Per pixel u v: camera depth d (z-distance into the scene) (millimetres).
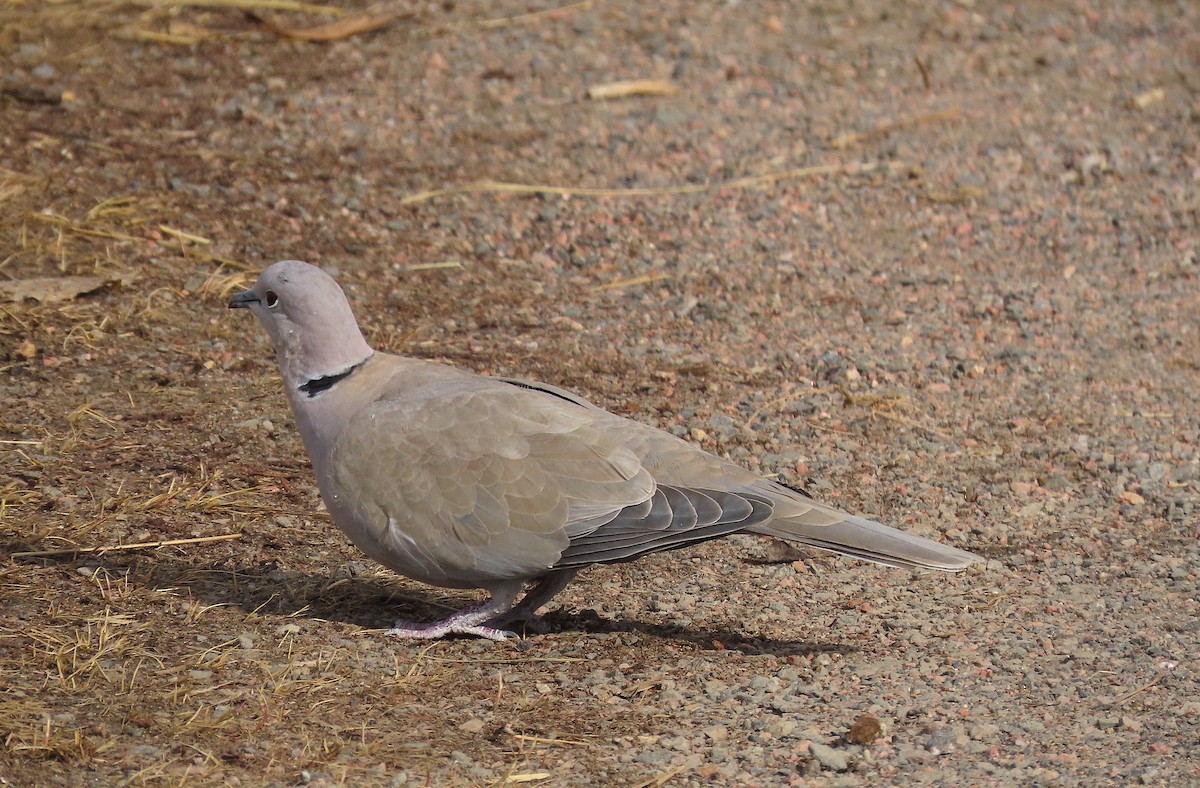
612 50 21656
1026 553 11375
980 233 17750
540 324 15141
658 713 8875
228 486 11695
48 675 8844
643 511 9258
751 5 23484
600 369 14258
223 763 8047
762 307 15836
